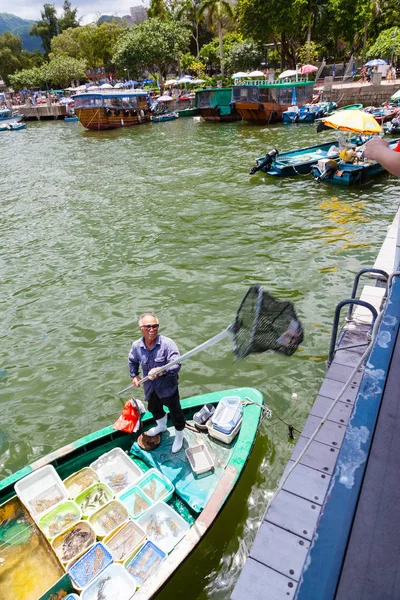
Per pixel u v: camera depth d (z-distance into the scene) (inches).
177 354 184.1
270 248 442.0
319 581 41.2
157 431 201.6
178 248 459.5
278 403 243.8
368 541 44.3
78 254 465.7
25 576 153.9
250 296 135.6
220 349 290.8
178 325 323.9
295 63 1921.8
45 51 3671.3
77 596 142.5
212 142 1123.9
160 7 2213.3
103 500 174.6
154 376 177.9
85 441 195.2
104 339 314.7
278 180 690.2
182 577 159.9
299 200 588.4
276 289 361.7
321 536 44.8
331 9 1676.9
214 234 491.2
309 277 377.7
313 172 664.4
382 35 1785.2
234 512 183.2
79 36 2866.6
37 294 386.0
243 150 979.9
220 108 1483.8
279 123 1385.3
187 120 1648.6
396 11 1910.7
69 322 339.3
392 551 43.3
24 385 274.8
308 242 450.0
